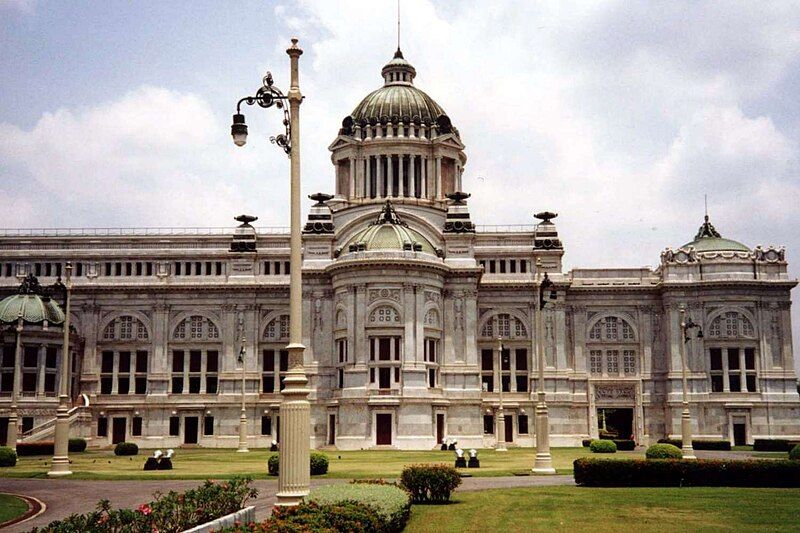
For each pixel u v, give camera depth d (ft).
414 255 350.84
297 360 92.32
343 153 412.98
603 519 115.44
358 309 345.92
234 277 390.42
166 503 84.33
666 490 152.05
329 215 385.09
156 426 380.99
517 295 390.42
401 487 125.70
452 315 367.25
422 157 410.72
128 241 398.42
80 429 362.53
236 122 98.63
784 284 381.81
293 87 97.86
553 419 379.14
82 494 155.43
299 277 94.53
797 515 118.42
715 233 410.11
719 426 374.22
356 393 337.52
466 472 201.77
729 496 141.08
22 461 252.83
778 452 312.29
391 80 442.50
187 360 387.96
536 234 395.55
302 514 80.64
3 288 385.09
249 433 379.35
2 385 345.10
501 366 365.61
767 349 379.96
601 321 398.01
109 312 391.04
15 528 112.57
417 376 339.77
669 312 386.73
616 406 390.42
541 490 153.99
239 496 102.73
